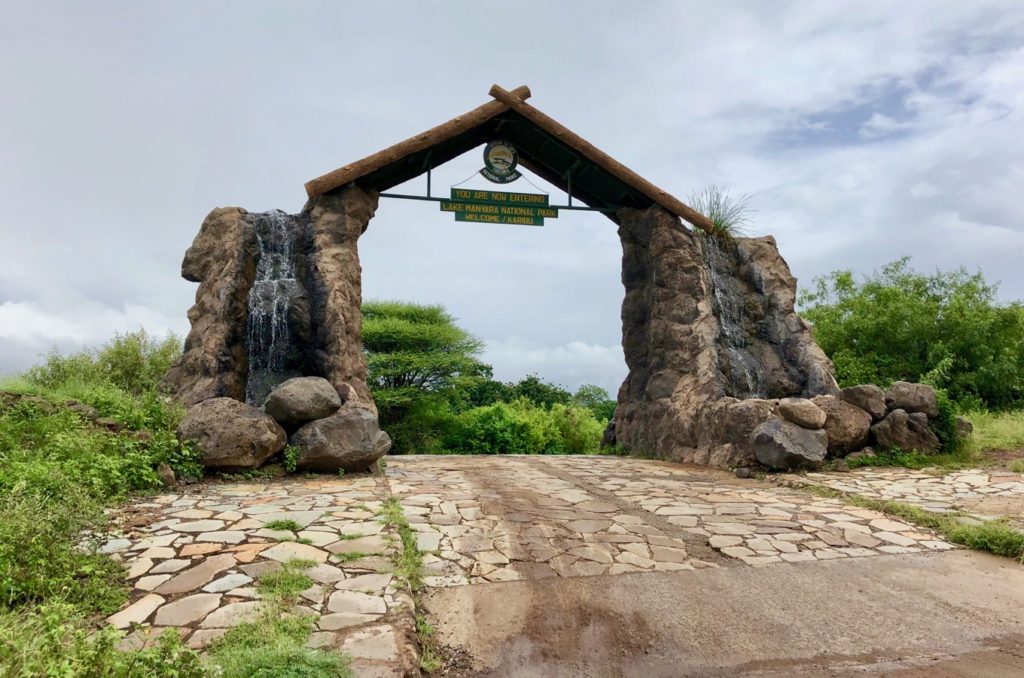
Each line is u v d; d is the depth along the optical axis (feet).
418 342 78.02
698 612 15.97
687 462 38.52
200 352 34.09
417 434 73.61
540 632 14.90
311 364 35.86
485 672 13.46
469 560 18.39
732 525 22.65
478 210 44.04
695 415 39.22
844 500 26.50
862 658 14.21
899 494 27.02
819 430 33.58
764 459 32.94
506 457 42.22
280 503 23.08
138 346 50.72
